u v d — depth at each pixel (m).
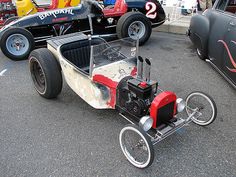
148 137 2.46
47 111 3.68
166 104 2.70
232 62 3.77
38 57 3.63
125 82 2.92
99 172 2.65
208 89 4.16
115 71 3.11
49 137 3.16
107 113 3.61
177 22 7.45
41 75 3.91
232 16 3.91
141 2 6.29
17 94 4.14
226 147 2.94
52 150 2.96
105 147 2.99
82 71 3.26
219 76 4.61
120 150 2.94
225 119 3.42
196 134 3.14
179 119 2.93
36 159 2.83
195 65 5.10
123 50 3.26
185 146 2.96
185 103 3.15
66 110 3.70
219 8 4.47
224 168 2.67
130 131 2.61
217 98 3.90
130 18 5.77
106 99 3.14
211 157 2.81
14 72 4.96
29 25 5.57
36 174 2.64
